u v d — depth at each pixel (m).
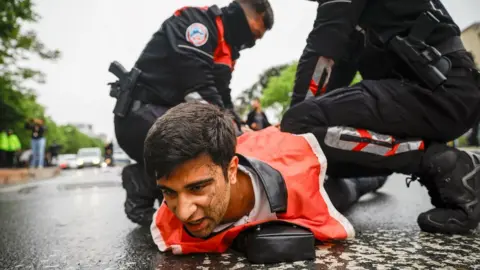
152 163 1.17
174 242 1.54
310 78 1.97
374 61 1.89
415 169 1.80
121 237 1.97
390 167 1.80
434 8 1.71
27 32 11.61
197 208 1.19
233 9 2.22
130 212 2.15
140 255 1.58
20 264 1.54
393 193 3.62
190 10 2.14
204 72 2.08
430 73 1.65
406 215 2.34
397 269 1.26
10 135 16.83
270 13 2.27
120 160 34.69
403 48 1.69
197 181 1.16
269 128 1.87
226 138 1.22
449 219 1.70
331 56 1.91
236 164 1.30
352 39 2.02
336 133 1.76
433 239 1.64
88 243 1.87
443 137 1.79
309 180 1.56
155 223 1.60
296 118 1.84
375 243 1.59
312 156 1.65
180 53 2.05
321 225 1.52
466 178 1.68
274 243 1.33
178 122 1.17
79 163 31.38
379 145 1.76
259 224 1.43
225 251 1.54
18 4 9.93
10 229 2.39
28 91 15.27
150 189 2.13
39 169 13.38
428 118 1.71
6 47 11.57
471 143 8.46
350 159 1.80
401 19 1.74
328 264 1.32
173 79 2.10
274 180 1.44
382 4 1.77
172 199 1.20
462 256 1.39
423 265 1.29
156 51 2.13
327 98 1.80
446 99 1.68
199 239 1.50
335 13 1.87
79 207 3.48
